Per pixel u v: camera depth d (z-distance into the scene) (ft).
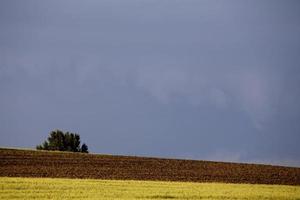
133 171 345.10
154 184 270.46
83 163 376.07
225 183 296.30
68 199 205.46
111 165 373.20
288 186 286.46
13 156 390.63
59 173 315.58
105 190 235.61
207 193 237.04
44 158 390.01
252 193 242.37
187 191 241.96
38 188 236.02
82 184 256.93
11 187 237.25
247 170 375.04
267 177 338.34
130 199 210.18
